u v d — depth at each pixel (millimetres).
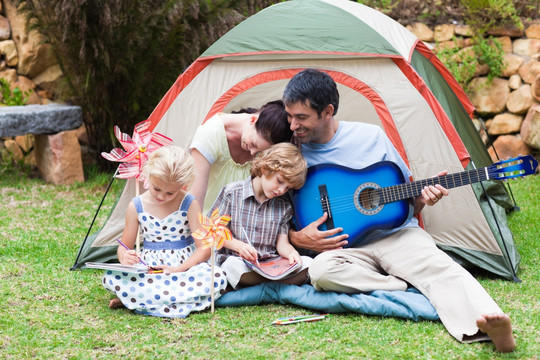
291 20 3729
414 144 3576
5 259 3699
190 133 3766
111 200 5273
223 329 2742
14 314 2883
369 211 3145
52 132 5715
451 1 6566
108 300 3104
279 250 3178
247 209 3174
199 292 2947
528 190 5387
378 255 3102
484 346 2545
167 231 3049
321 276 2920
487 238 3459
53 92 6598
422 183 3062
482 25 6219
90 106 5891
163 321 2852
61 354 2500
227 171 3465
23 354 2486
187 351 2521
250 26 3752
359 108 4062
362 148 3264
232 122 3391
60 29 5477
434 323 2779
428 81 3779
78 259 3625
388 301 2852
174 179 2869
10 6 6453
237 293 3055
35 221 4598
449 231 3545
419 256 2980
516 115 6102
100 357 2469
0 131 5434
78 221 4633
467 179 2984
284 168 3027
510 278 3355
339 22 3688
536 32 6191
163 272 2969
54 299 3096
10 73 6430
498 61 6113
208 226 2898
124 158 3230
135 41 5500
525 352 2475
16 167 6219
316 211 3180
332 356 2457
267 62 3771
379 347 2531
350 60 3705
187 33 5555
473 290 2703
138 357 2469
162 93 5797
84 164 6336
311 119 3062
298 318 2830
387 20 4004
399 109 3598
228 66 3801
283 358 2443
